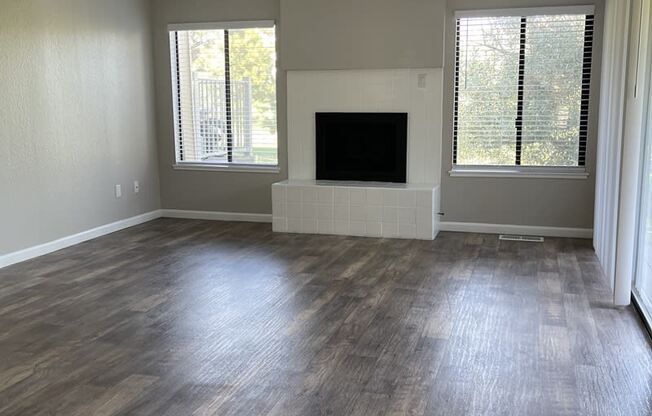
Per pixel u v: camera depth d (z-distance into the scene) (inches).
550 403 101.7
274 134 256.1
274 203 238.5
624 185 144.5
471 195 237.1
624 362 117.3
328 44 237.1
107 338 131.0
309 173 251.6
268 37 250.2
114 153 241.1
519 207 233.0
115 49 239.6
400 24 229.0
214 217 267.0
